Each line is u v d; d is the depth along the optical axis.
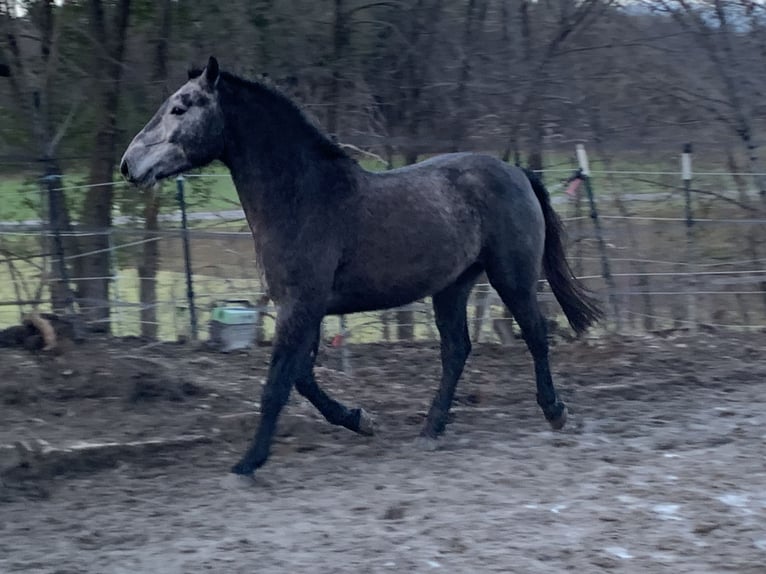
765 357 9.17
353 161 6.18
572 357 9.18
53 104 10.40
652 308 10.97
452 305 6.78
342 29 10.84
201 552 4.71
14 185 10.33
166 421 6.82
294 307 5.84
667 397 7.88
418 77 11.27
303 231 5.84
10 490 5.68
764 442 6.53
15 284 10.00
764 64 12.30
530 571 4.40
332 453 6.45
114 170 10.80
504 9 11.71
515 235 6.67
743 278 10.39
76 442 6.26
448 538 4.81
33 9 10.48
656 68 12.38
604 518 5.06
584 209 11.34
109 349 8.45
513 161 11.76
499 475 5.87
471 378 8.41
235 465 5.86
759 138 12.07
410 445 6.61
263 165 5.84
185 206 9.88
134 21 10.59
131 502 5.51
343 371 8.58
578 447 6.52
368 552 4.67
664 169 11.98
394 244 6.11
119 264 10.85
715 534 4.84
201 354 8.70
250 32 10.56
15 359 7.82
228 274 10.86
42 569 4.54
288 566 4.52
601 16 12.05
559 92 11.75
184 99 5.72
